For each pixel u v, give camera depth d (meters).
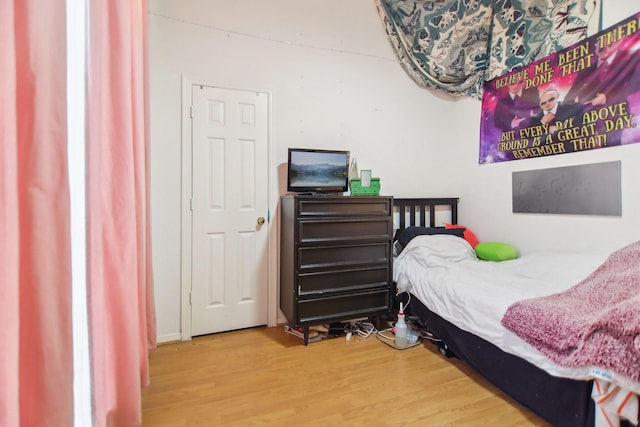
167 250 2.27
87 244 0.99
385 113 2.93
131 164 1.30
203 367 1.94
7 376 0.68
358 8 2.80
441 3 2.87
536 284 1.91
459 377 1.83
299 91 2.61
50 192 0.80
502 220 2.72
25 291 0.79
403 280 2.46
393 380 1.80
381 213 2.40
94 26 1.03
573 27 2.14
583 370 1.20
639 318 1.09
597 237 2.05
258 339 2.33
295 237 2.17
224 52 2.37
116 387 1.28
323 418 1.48
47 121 0.79
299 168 2.43
